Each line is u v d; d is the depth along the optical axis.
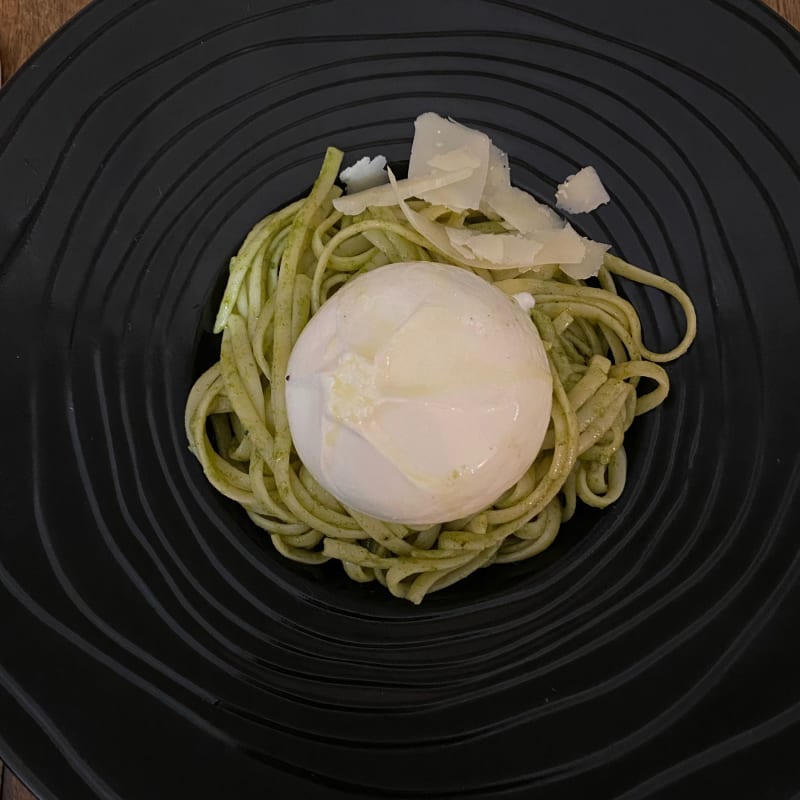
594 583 0.26
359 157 0.30
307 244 0.30
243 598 0.26
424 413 0.24
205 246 0.28
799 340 0.27
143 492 0.27
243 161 0.29
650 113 0.28
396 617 0.27
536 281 0.30
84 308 0.27
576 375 0.29
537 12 0.28
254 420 0.28
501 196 0.29
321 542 0.29
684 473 0.27
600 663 0.25
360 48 0.29
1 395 0.26
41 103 0.27
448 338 0.24
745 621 0.25
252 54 0.28
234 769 0.23
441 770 0.24
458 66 0.29
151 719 0.24
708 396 0.27
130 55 0.28
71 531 0.25
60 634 0.24
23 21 0.31
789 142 0.27
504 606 0.26
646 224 0.29
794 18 0.31
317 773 0.23
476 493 0.25
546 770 0.24
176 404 0.28
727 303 0.28
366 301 0.25
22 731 0.23
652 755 0.23
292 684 0.25
